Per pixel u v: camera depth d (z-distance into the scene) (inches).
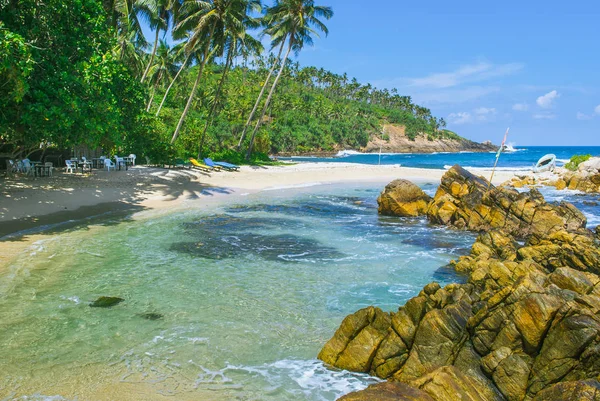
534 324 236.2
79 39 745.0
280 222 726.5
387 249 563.2
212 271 448.1
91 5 759.7
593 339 217.6
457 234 664.4
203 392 234.1
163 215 748.0
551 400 196.5
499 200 687.1
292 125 4530.0
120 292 377.4
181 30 1455.5
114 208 776.9
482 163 2805.1
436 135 6737.2
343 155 4298.7
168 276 426.3
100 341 286.2
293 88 6018.7
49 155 1133.7
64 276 412.8
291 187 1240.8
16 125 677.3
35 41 642.2
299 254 527.5
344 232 665.6
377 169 1721.2
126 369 253.4
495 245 517.0
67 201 769.6
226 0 1434.5
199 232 627.8
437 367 250.1
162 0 1475.1
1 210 654.5
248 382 245.8
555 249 443.2
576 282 292.0
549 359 226.2
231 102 3885.3
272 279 428.1
